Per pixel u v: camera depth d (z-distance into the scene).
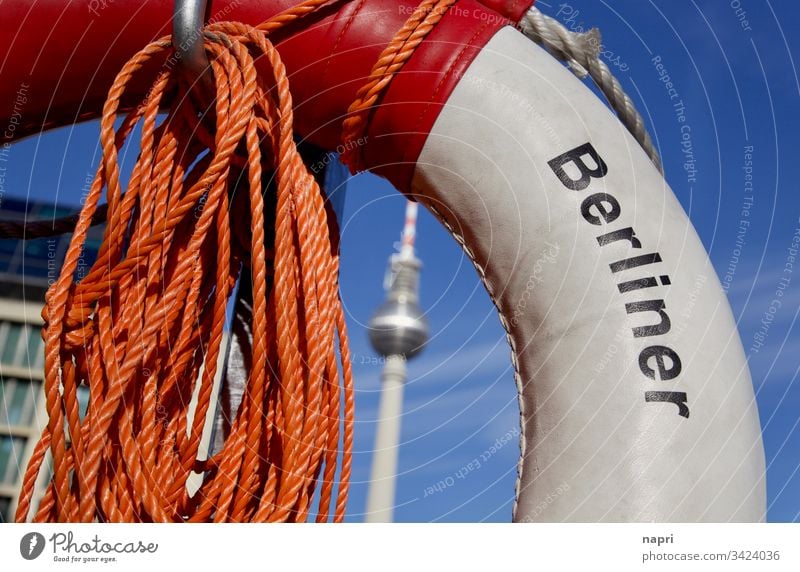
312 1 1.42
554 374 1.33
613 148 1.42
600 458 1.26
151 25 1.46
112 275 1.27
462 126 1.40
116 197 1.28
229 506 1.29
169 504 1.27
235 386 1.54
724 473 1.26
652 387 1.27
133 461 1.22
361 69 1.43
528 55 1.46
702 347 1.31
